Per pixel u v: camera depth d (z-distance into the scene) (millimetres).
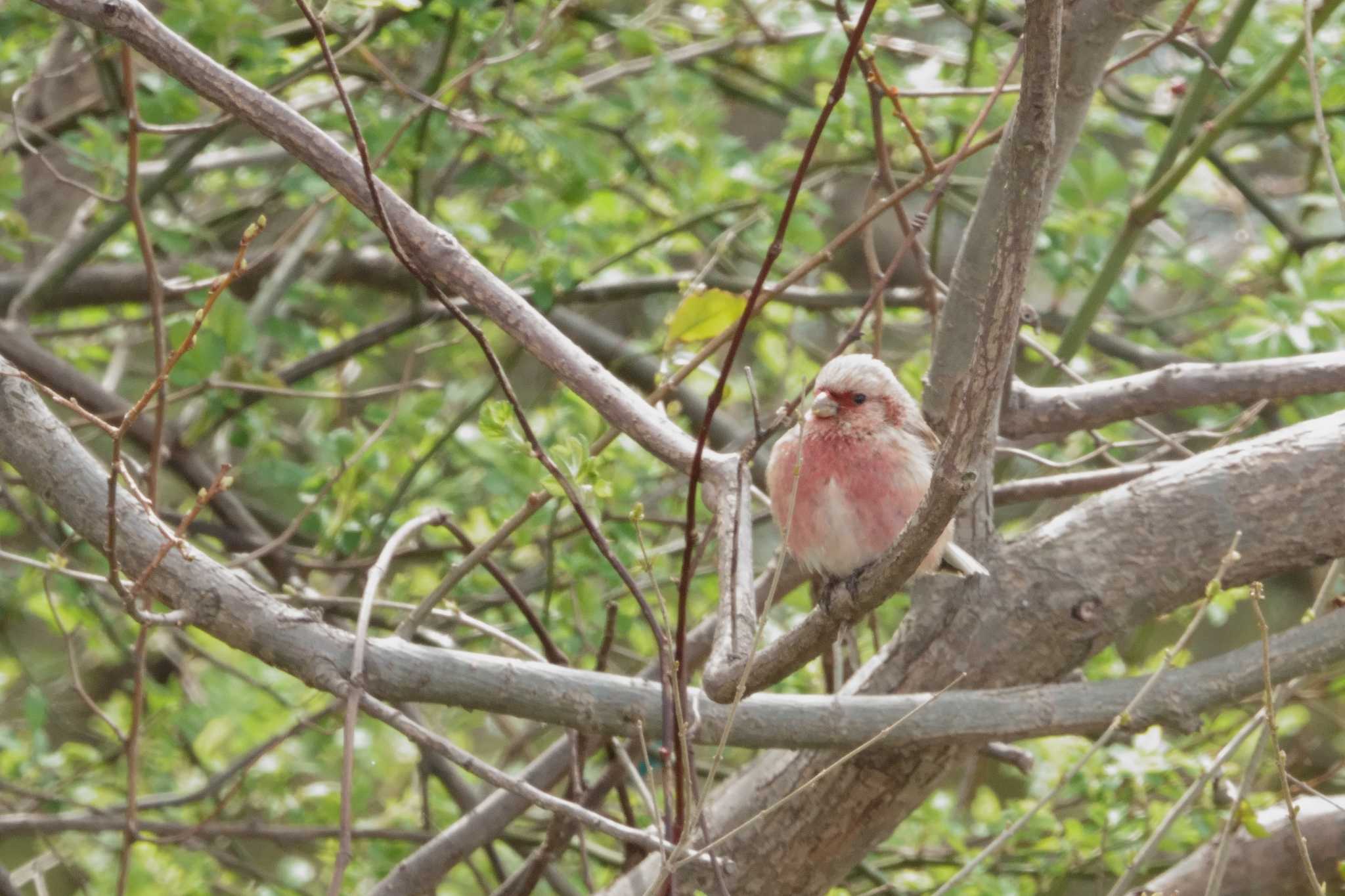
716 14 13695
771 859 7773
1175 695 7078
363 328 13508
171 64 6363
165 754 12773
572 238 11406
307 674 6449
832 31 11094
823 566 7637
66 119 12859
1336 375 8031
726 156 12648
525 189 12578
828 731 6969
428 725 11336
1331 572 7695
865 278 18484
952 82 12195
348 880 11344
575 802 7785
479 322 13469
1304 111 12586
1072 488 8648
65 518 6633
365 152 5930
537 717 6738
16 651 12766
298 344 11664
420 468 11844
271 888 11398
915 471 7445
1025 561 7480
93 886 12516
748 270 15305
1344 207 6957
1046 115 4348
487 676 6680
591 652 10523
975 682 7473
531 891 8469
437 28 11781
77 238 11875
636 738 7020
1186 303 15391
